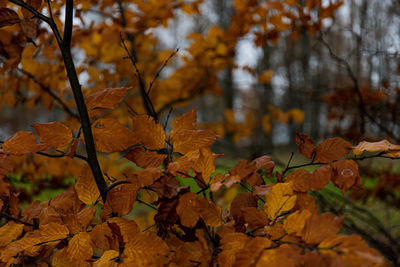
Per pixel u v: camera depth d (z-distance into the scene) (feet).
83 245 4.28
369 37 12.45
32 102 7.45
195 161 4.29
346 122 11.57
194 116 4.38
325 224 3.96
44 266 4.56
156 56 8.59
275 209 4.23
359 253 3.77
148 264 4.17
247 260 3.94
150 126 4.33
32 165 6.16
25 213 4.61
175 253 4.26
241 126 15.78
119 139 4.31
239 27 9.24
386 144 4.28
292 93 15.23
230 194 4.87
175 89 10.57
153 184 4.22
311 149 4.37
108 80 6.43
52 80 6.89
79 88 4.27
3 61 5.63
